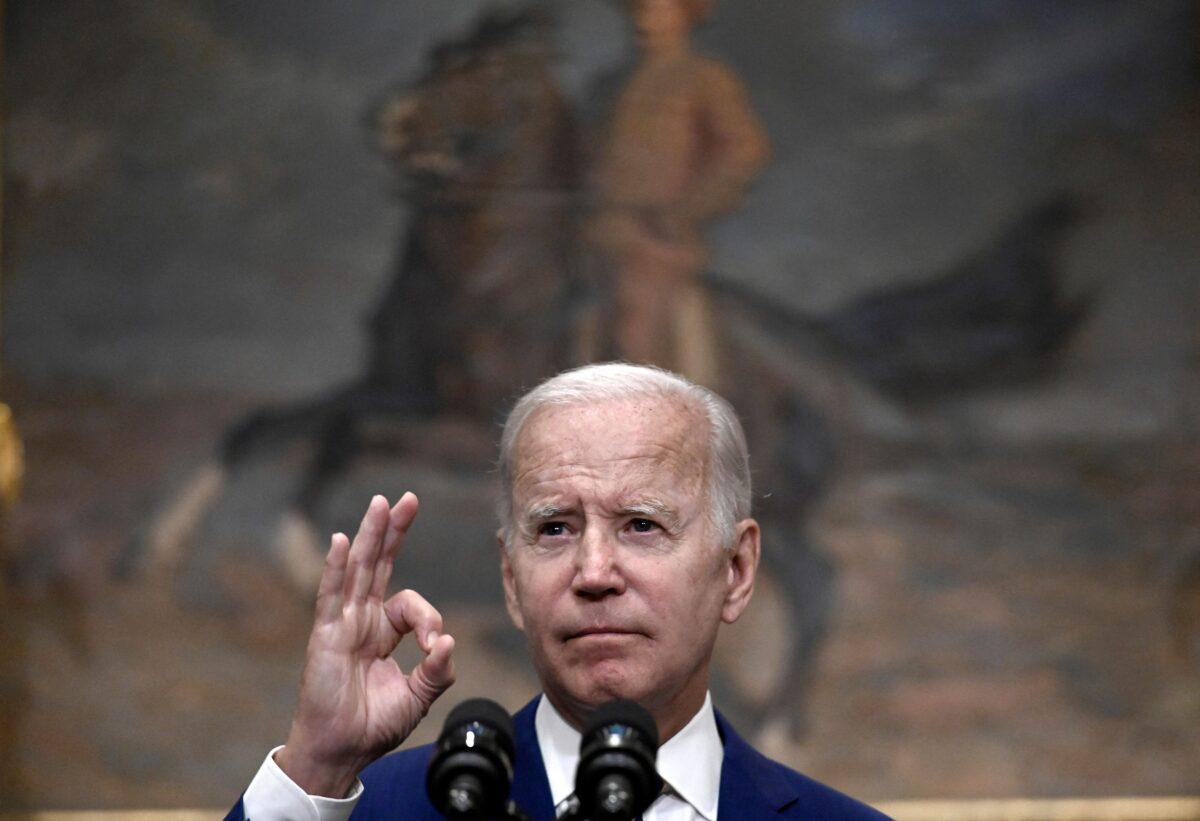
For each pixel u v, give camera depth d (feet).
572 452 28.60
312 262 92.32
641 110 94.07
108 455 89.61
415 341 91.86
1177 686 89.61
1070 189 94.38
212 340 91.20
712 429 30.37
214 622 88.43
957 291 93.45
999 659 89.81
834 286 93.45
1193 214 94.12
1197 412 92.22
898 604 90.22
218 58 93.40
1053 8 95.61
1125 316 93.30
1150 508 91.35
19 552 88.02
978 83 95.25
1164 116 94.89
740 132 94.22
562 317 92.27
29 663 87.15
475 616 88.33
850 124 94.79
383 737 27.89
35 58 92.12
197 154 92.63
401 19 94.38
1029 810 88.22
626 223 93.15
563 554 28.50
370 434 90.79
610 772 20.33
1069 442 92.12
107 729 86.79
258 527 89.61
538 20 94.38
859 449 91.86
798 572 90.38
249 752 87.20
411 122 93.66
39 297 90.58
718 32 94.94
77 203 91.56
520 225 92.99
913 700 89.25
